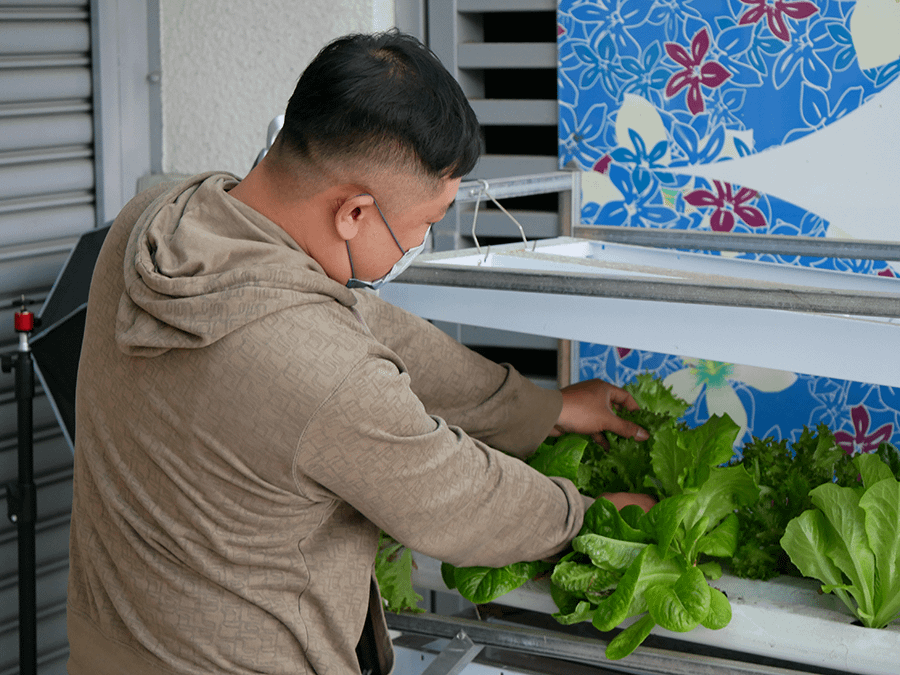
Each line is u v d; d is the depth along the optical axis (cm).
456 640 129
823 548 117
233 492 97
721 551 123
